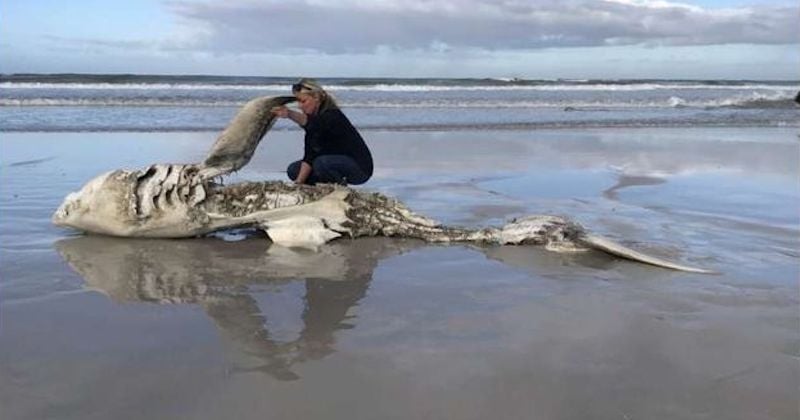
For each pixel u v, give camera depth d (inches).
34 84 1284.4
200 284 193.9
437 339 155.8
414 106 994.1
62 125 625.0
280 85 1441.9
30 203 293.3
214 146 248.7
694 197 338.6
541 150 524.4
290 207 245.1
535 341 155.1
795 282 201.8
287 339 154.8
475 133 647.8
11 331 154.6
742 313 175.2
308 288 192.4
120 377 133.0
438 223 255.8
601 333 160.2
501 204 313.1
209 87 1344.7
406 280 201.6
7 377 131.7
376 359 144.2
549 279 203.9
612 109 1065.5
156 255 223.0
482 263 221.8
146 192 238.8
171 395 125.9
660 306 179.8
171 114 769.6
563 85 1847.9
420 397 127.6
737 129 753.0
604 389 131.9
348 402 125.0
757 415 123.0
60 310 169.3
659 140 616.7
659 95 1467.8
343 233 249.8
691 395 130.1
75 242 235.8
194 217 239.9
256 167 400.2
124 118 709.3
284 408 122.3
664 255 232.2
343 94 1282.0
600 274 209.8
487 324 165.5
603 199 331.6
